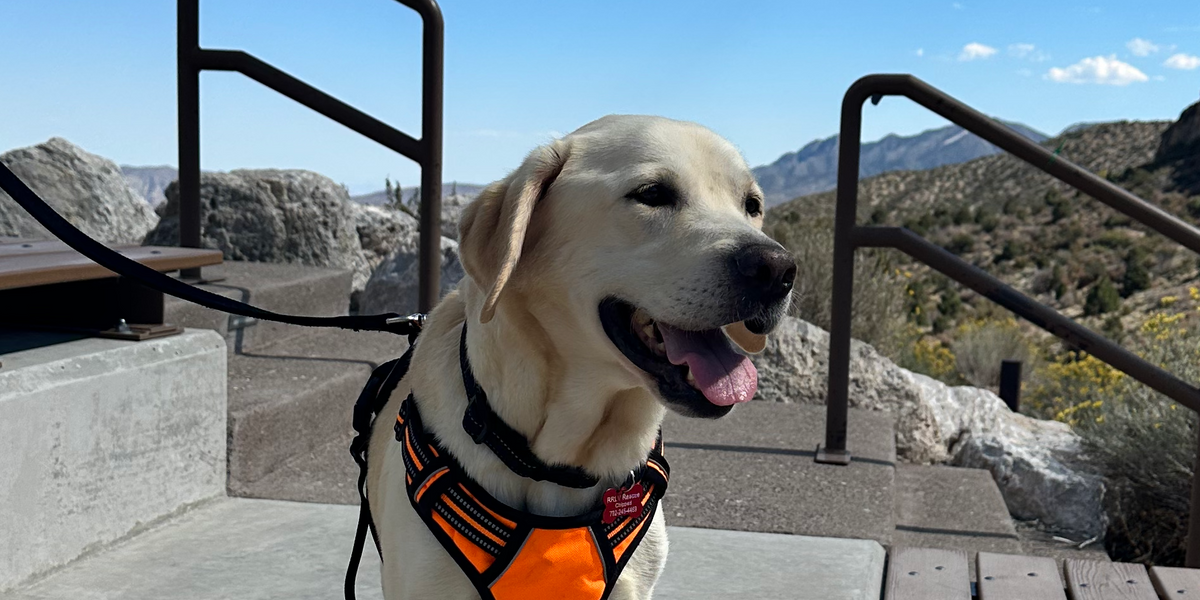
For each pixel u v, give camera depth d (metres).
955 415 3.04
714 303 1.00
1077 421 3.34
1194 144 28.44
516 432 1.05
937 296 17.16
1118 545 2.50
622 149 1.10
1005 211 27.28
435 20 2.34
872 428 2.50
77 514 1.53
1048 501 2.45
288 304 2.67
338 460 2.11
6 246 1.80
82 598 1.43
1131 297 17.42
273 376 2.26
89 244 1.10
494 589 1.04
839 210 2.17
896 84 2.11
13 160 4.18
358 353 2.56
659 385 1.03
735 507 1.92
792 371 2.95
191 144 2.48
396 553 1.07
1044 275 20.62
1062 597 1.56
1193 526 1.95
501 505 1.03
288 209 3.78
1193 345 3.06
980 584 1.62
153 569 1.54
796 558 1.68
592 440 1.08
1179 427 2.50
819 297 3.81
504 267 1.01
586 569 1.06
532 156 1.09
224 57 2.44
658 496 1.15
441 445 1.05
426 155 2.38
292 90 2.40
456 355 1.09
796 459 2.23
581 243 1.07
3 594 1.40
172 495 1.75
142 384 1.66
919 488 2.32
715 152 1.14
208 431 1.83
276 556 1.62
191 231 2.51
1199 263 18.50
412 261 3.69
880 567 1.69
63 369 1.50
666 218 1.06
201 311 2.31
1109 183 1.99
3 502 1.39
